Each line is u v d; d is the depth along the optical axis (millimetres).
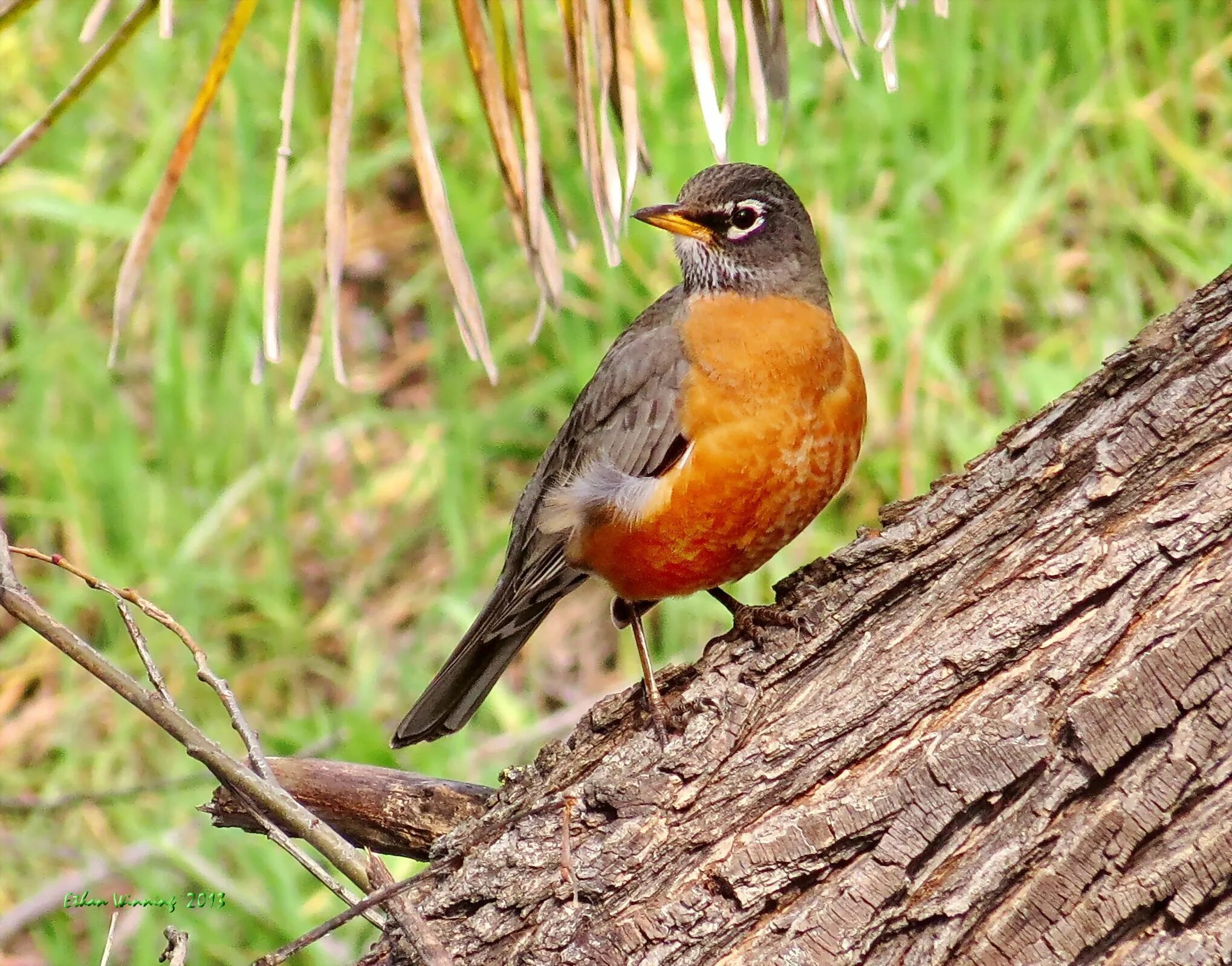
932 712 5879
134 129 15188
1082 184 13148
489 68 6109
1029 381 11922
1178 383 5984
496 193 14281
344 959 10281
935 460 11750
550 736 11391
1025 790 5637
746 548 7945
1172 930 5484
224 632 12539
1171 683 5559
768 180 8273
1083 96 13477
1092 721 5570
